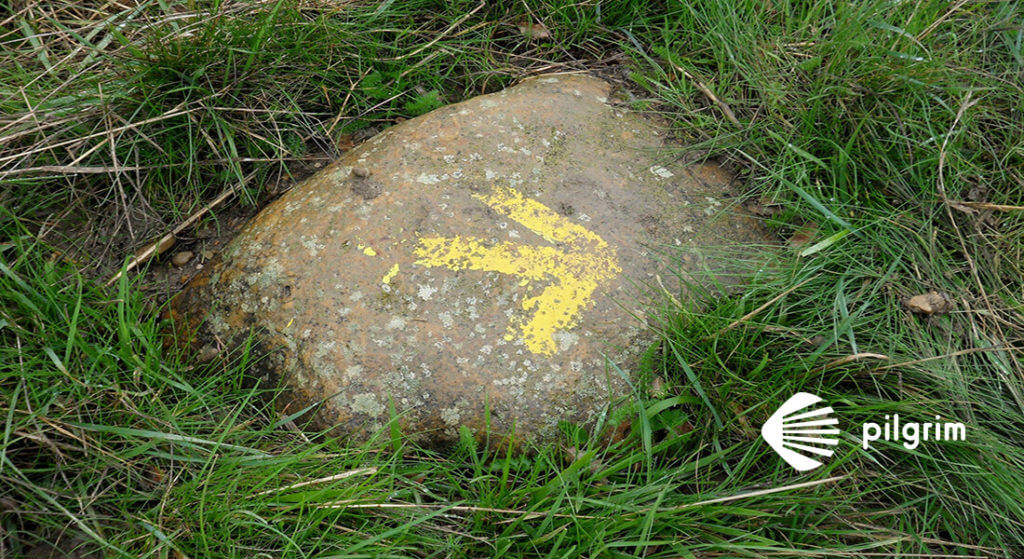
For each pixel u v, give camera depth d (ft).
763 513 2.31
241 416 2.46
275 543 2.27
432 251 2.52
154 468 2.33
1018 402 2.51
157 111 2.75
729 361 2.52
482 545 2.31
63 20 2.98
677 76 2.97
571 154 2.74
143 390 2.41
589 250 2.57
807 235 2.71
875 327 2.58
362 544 2.21
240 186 2.81
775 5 3.08
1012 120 2.92
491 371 2.43
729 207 2.73
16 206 2.66
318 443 2.42
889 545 2.39
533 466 2.41
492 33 3.14
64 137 2.73
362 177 2.64
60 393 2.34
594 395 2.45
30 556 2.20
